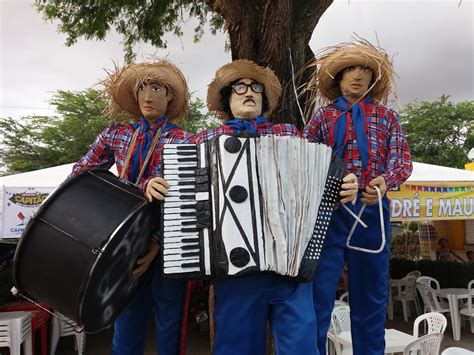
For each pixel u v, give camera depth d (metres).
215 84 2.79
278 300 2.20
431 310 7.27
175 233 1.99
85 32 7.32
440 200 6.34
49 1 6.90
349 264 2.67
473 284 8.66
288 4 3.80
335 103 2.79
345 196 2.28
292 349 2.12
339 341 4.32
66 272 2.10
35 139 25.70
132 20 7.40
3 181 6.35
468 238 14.16
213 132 2.51
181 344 2.77
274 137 2.12
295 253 2.08
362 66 2.73
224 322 2.22
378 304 2.65
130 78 2.96
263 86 2.74
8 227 5.92
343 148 2.66
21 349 5.43
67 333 6.02
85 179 2.35
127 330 2.84
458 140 28.55
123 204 2.23
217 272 1.99
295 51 3.95
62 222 2.16
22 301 5.82
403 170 2.59
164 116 2.97
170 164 2.05
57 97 25.94
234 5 3.84
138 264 2.40
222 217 2.00
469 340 7.05
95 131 25.02
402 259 10.62
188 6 7.72
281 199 2.09
